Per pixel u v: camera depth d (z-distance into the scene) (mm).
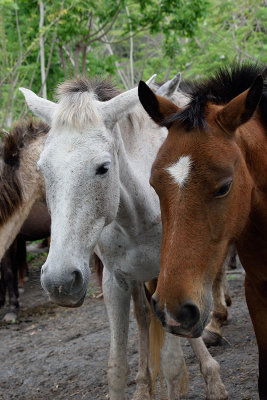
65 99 3578
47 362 6086
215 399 4434
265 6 12188
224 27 13484
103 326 7105
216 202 2891
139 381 4707
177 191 2861
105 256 4184
